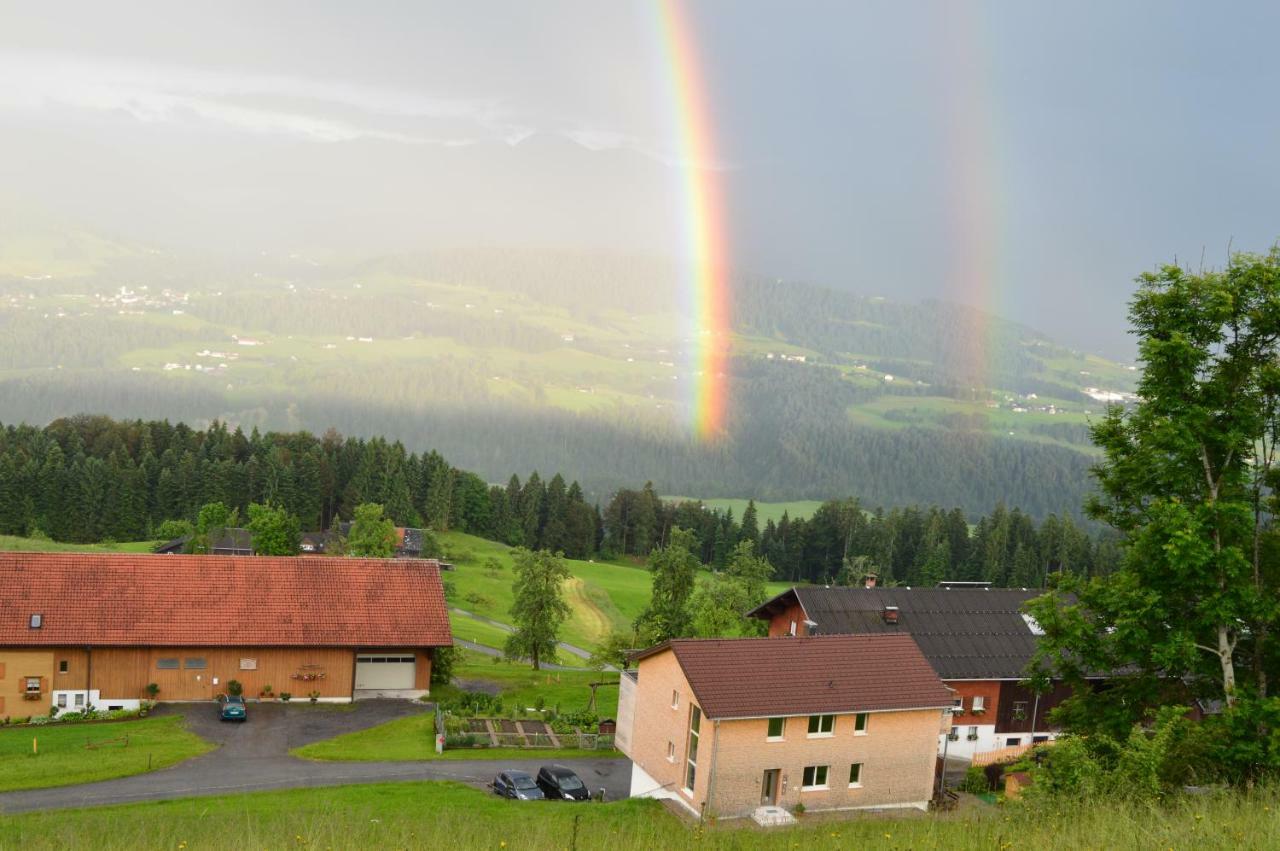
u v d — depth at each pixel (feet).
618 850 71.67
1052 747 76.13
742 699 125.39
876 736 132.46
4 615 175.11
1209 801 63.10
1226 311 88.58
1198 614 91.20
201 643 180.45
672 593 252.83
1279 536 92.48
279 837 76.23
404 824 86.48
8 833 93.15
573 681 238.07
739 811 124.77
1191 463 92.68
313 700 185.98
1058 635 96.37
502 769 148.46
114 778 135.85
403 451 602.85
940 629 180.34
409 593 199.93
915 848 59.72
